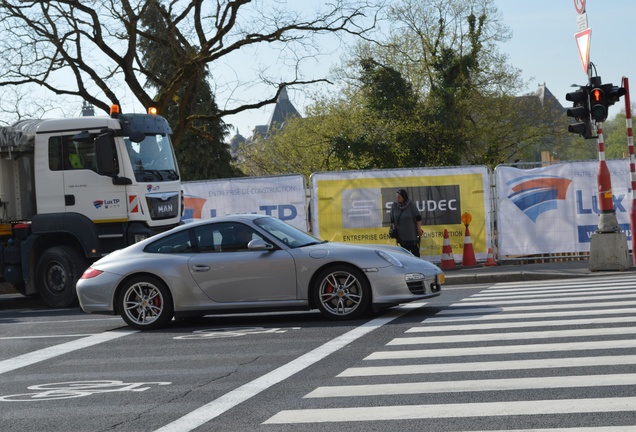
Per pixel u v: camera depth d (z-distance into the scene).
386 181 21.72
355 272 12.58
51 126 18.06
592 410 6.46
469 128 59.06
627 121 19.19
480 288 17.22
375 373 8.52
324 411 7.00
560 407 6.62
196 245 13.25
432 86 58.62
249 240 13.08
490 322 11.59
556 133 64.38
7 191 18.45
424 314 12.90
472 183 21.59
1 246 18.44
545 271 18.95
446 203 21.59
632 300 13.08
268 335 11.72
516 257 21.66
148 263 13.22
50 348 11.95
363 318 12.80
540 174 21.59
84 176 17.92
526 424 6.18
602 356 8.64
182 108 33.09
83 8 30.08
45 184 18.08
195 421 6.94
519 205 21.62
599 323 10.87
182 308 13.09
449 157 58.31
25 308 19.25
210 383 8.56
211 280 12.98
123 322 14.49
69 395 8.46
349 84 58.78
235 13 31.06
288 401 7.48
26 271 18.30
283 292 12.79
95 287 13.41
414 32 58.28
